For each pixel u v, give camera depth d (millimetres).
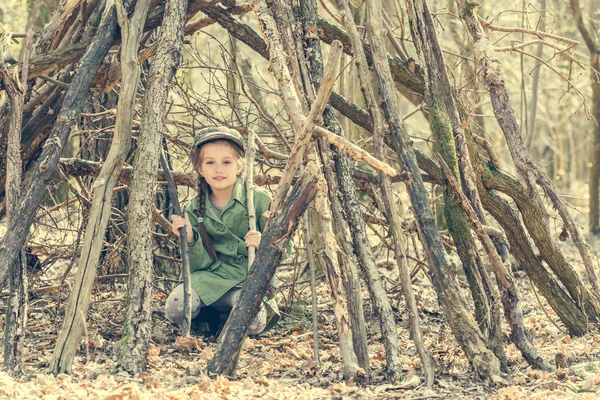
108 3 3719
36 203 3314
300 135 3115
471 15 3896
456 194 3594
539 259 4332
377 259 6152
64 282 4598
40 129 4035
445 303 3246
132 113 3447
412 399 2836
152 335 4008
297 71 3533
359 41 3625
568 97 15500
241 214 3834
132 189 3301
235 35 4336
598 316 4277
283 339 4152
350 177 3516
